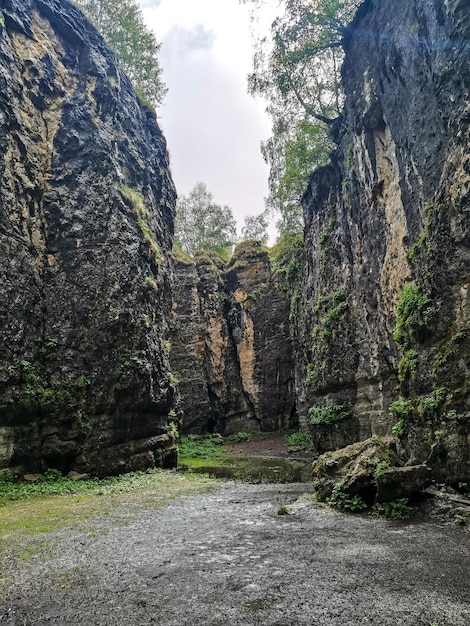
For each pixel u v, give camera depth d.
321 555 6.03
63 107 18.41
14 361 13.77
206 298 35.06
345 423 17.62
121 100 21.97
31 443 13.75
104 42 21.70
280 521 8.27
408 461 9.85
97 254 17.08
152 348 17.94
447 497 8.31
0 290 13.68
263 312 33.69
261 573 5.37
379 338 15.46
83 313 16.12
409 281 12.82
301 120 24.22
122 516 8.96
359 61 17.17
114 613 4.37
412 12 12.72
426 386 10.36
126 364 16.06
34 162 16.38
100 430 15.13
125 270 17.45
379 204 15.38
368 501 8.92
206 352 33.84
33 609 4.54
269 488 12.63
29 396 13.87
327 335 19.12
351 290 18.25
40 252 16.03
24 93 16.59
